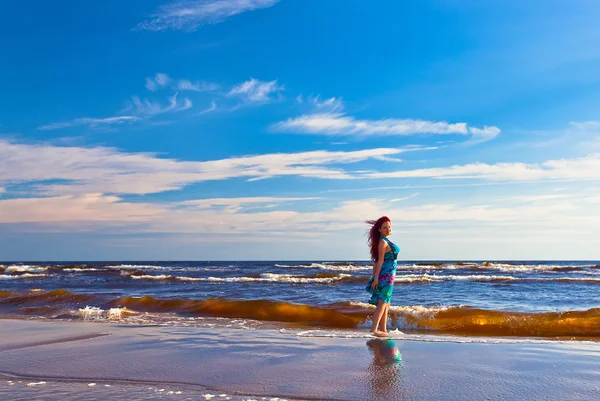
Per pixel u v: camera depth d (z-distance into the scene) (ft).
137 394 11.03
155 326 24.62
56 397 10.71
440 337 20.43
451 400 10.68
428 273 112.27
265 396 10.90
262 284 73.77
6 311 31.83
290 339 19.81
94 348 17.71
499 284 68.85
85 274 116.98
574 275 101.45
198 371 13.61
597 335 22.13
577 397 10.97
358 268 137.28
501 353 16.44
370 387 11.74
